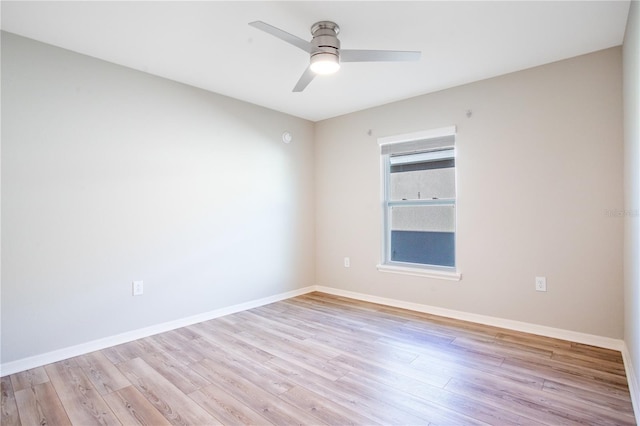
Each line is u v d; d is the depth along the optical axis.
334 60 2.30
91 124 2.78
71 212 2.67
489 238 3.30
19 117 2.45
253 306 3.98
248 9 2.16
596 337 2.77
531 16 2.25
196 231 3.46
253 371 2.39
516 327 3.15
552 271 2.97
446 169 3.69
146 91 3.11
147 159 3.11
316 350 2.74
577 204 2.85
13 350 2.41
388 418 1.85
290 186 4.45
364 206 4.26
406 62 2.94
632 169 2.16
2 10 2.15
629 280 2.34
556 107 2.94
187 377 2.31
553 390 2.10
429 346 2.80
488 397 2.04
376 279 4.15
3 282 2.38
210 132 3.59
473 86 3.38
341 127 4.47
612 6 2.14
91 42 2.57
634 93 2.02
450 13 2.22
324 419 1.84
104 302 2.84
